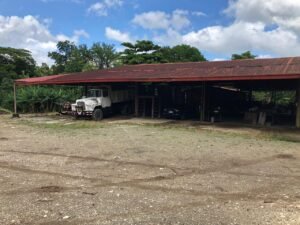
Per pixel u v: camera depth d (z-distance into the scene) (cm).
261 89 2723
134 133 1595
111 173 815
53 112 3027
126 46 4834
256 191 677
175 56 5462
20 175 793
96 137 1449
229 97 2925
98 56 6116
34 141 1330
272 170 866
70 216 534
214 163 942
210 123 2073
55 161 954
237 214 545
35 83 2531
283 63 1927
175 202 602
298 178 787
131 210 561
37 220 519
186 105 2555
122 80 2105
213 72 1936
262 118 2066
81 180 751
